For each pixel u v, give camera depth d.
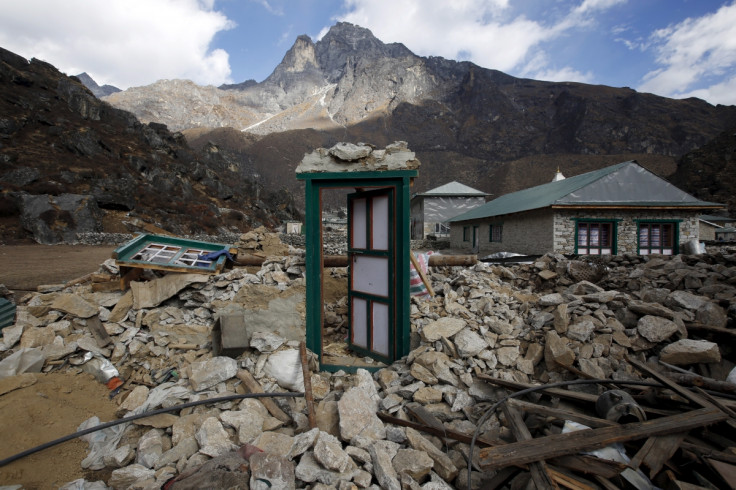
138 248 5.85
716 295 5.21
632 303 4.78
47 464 3.21
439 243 34.53
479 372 4.19
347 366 4.99
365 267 5.61
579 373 3.96
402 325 4.91
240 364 4.46
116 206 31.25
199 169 48.91
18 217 24.41
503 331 4.73
